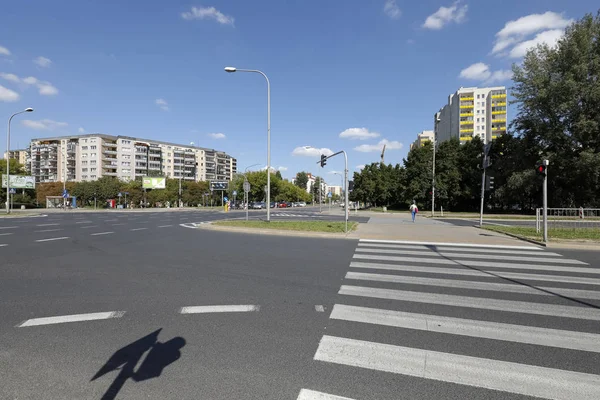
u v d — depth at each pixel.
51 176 119.62
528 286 6.50
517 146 41.62
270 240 13.93
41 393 2.87
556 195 38.78
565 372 3.29
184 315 4.80
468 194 50.56
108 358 3.51
